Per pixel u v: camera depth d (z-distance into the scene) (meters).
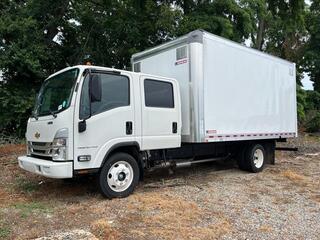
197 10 16.36
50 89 6.71
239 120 8.81
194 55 7.60
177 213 5.71
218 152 9.26
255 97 9.43
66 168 5.81
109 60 17.41
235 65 8.71
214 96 8.04
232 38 16.28
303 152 14.28
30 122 6.85
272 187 7.80
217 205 6.27
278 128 10.38
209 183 8.09
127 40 16.62
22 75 15.04
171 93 7.49
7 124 14.73
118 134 6.48
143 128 6.89
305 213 5.91
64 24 17.53
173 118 7.48
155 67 8.49
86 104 6.09
